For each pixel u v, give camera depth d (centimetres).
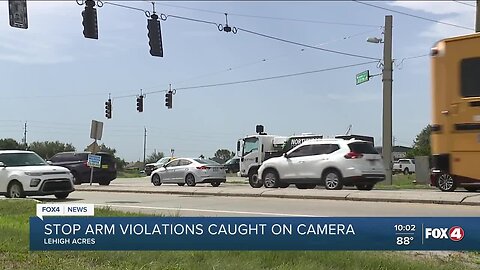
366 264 686
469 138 741
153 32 2189
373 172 2003
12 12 1705
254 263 670
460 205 1459
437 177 2008
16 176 1684
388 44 2864
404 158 6662
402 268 684
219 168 2747
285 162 2164
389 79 2848
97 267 649
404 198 1580
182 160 2786
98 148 2600
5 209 1256
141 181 3584
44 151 5572
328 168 2036
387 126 2808
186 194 1997
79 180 2809
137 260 677
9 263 664
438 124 768
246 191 1930
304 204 1536
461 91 749
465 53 748
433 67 779
